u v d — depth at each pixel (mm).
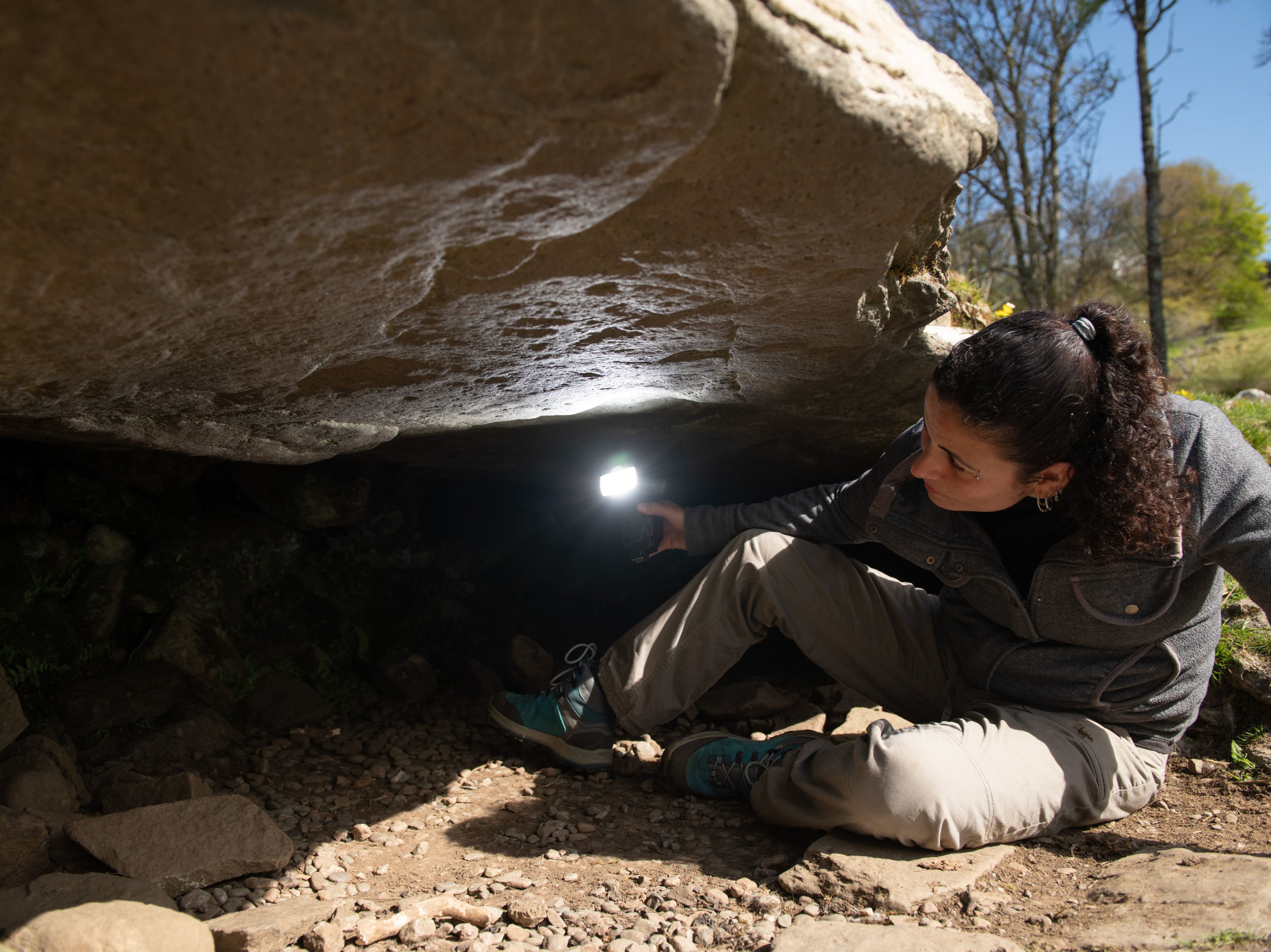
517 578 3654
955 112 1119
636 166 959
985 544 1876
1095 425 1562
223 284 1089
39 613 2350
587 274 1288
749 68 903
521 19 752
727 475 3236
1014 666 1947
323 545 3059
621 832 1991
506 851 1890
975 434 1521
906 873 1612
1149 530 1586
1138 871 1593
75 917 1326
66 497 2484
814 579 2199
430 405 1992
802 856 1818
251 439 1940
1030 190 11922
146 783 1929
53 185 824
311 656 2865
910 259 1672
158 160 816
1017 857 1734
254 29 702
